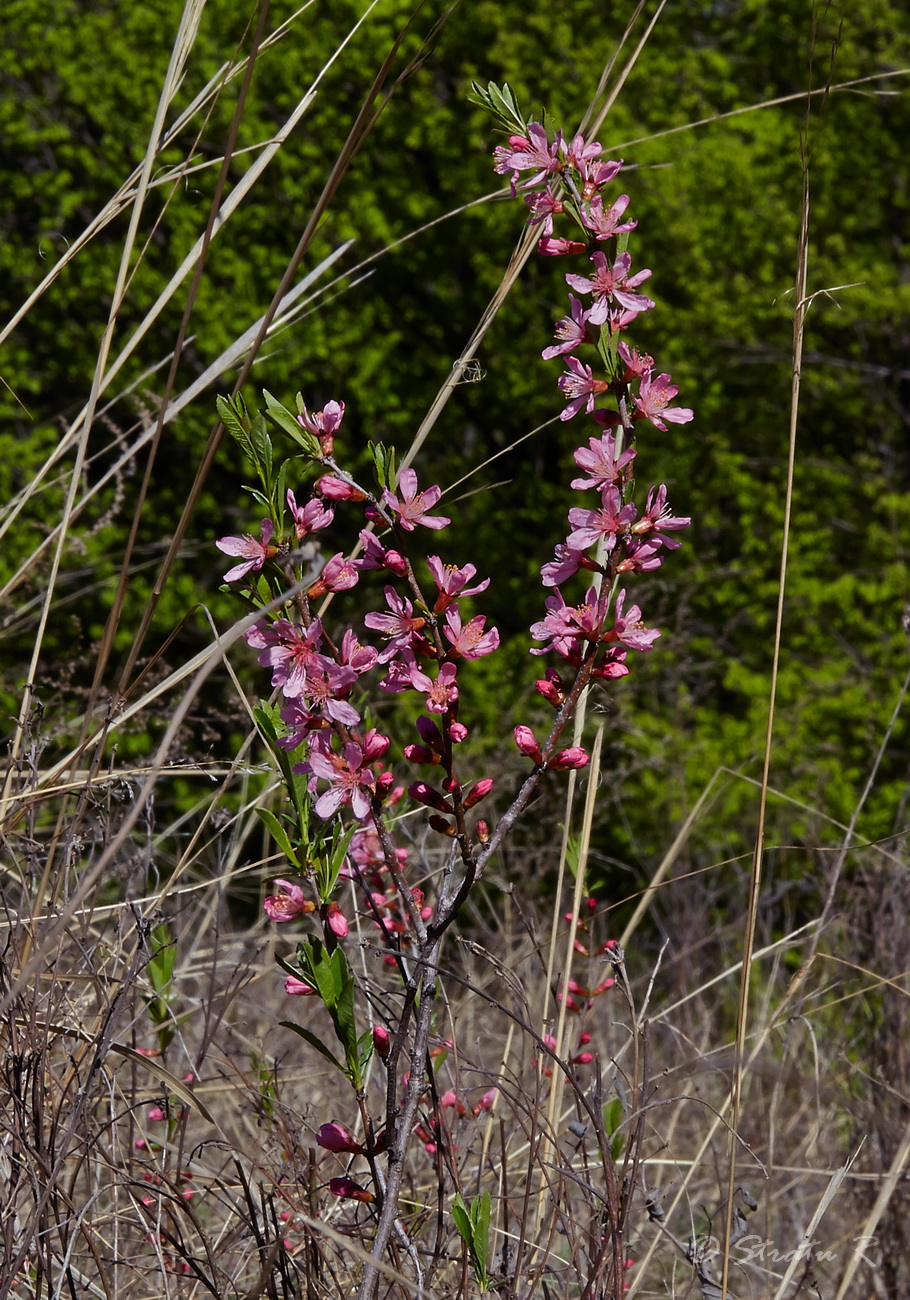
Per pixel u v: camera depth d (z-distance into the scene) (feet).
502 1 29.50
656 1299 6.75
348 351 29.73
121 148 30.55
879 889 10.32
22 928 5.53
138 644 5.21
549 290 29.60
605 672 4.50
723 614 29.25
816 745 24.70
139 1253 6.24
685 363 28.04
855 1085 9.63
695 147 27.86
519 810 4.41
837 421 31.48
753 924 5.55
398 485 4.35
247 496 32.14
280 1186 5.74
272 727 4.50
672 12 30.01
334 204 29.78
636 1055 5.75
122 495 9.59
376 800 4.35
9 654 28.07
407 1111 4.42
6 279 32.19
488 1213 4.76
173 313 29.63
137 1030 7.65
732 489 28.32
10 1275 4.82
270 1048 8.75
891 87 29.35
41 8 31.01
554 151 4.81
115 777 5.87
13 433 32.78
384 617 4.31
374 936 7.25
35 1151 5.17
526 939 9.45
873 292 27.86
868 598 26.81
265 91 30.99
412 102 30.19
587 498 29.86
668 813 21.01
